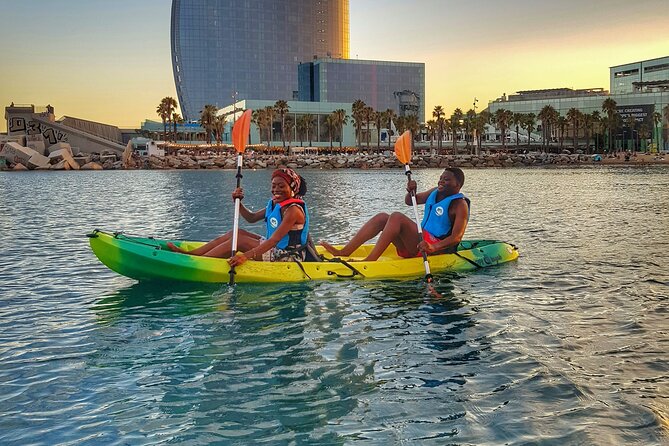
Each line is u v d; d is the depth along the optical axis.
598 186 42.56
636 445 4.14
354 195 33.44
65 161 89.81
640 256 12.28
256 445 4.18
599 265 11.20
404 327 7.08
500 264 11.09
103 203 27.77
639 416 4.59
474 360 5.92
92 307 8.08
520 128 153.62
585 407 4.77
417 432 4.37
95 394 5.10
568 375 5.48
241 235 9.62
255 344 6.45
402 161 10.35
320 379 5.43
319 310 7.80
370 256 9.85
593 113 136.00
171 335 6.79
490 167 104.62
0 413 4.72
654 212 22.83
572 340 6.56
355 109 124.75
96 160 98.12
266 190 37.75
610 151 141.50
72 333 6.89
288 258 9.48
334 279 9.45
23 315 7.70
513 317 7.52
